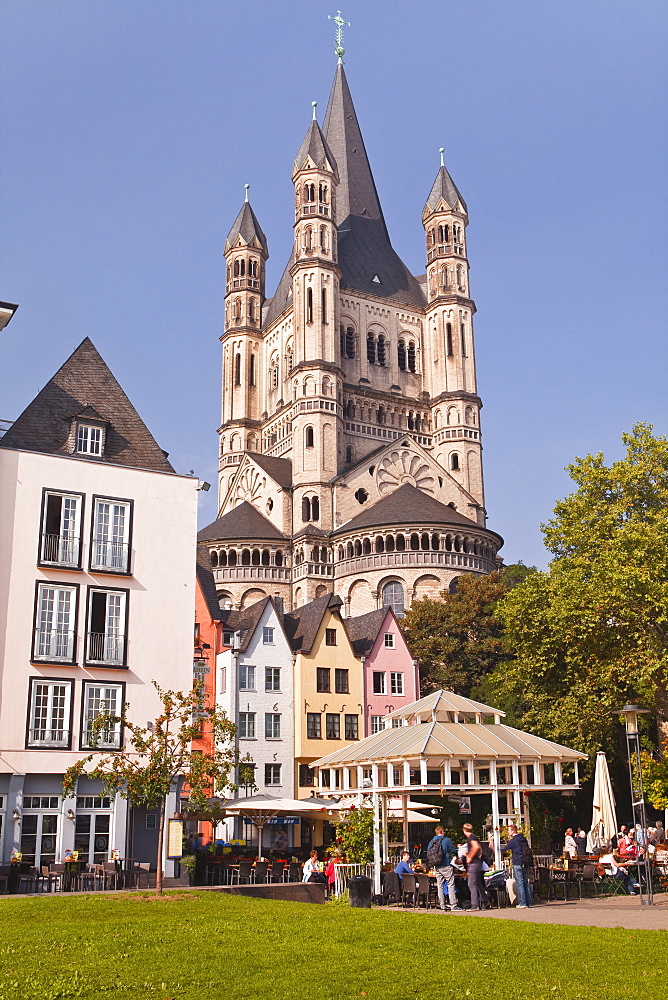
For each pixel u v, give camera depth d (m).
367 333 121.81
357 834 35.91
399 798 45.53
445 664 81.06
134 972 17.70
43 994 16.17
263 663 65.19
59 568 43.84
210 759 33.06
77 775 33.12
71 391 49.09
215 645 66.50
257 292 134.38
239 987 16.70
